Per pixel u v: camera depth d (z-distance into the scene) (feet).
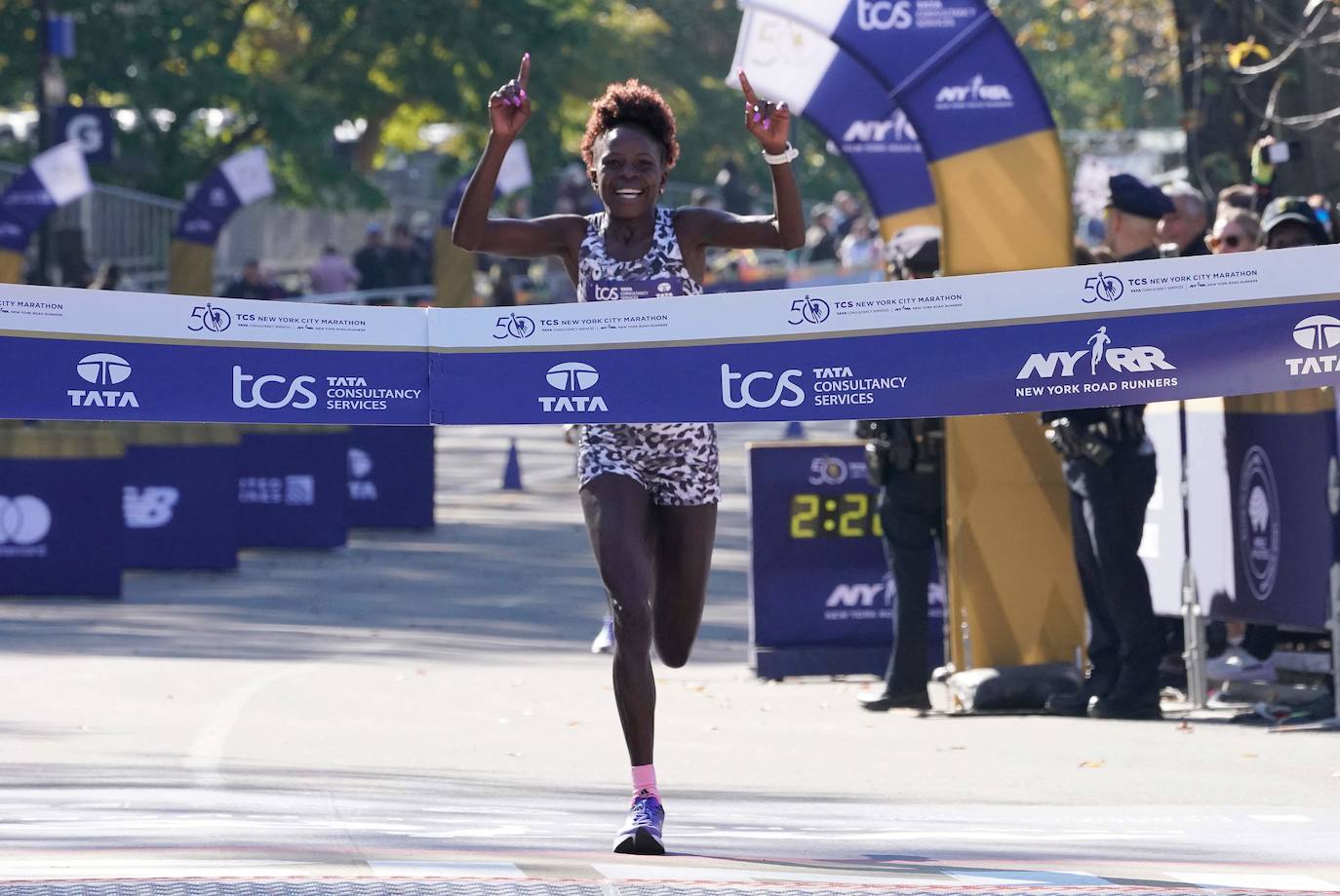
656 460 53.16
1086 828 55.72
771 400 53.06
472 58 363.15
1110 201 85.92
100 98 339.98
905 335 53.67
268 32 388.78
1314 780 66.23
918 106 85.30
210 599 133.18
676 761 71.61
